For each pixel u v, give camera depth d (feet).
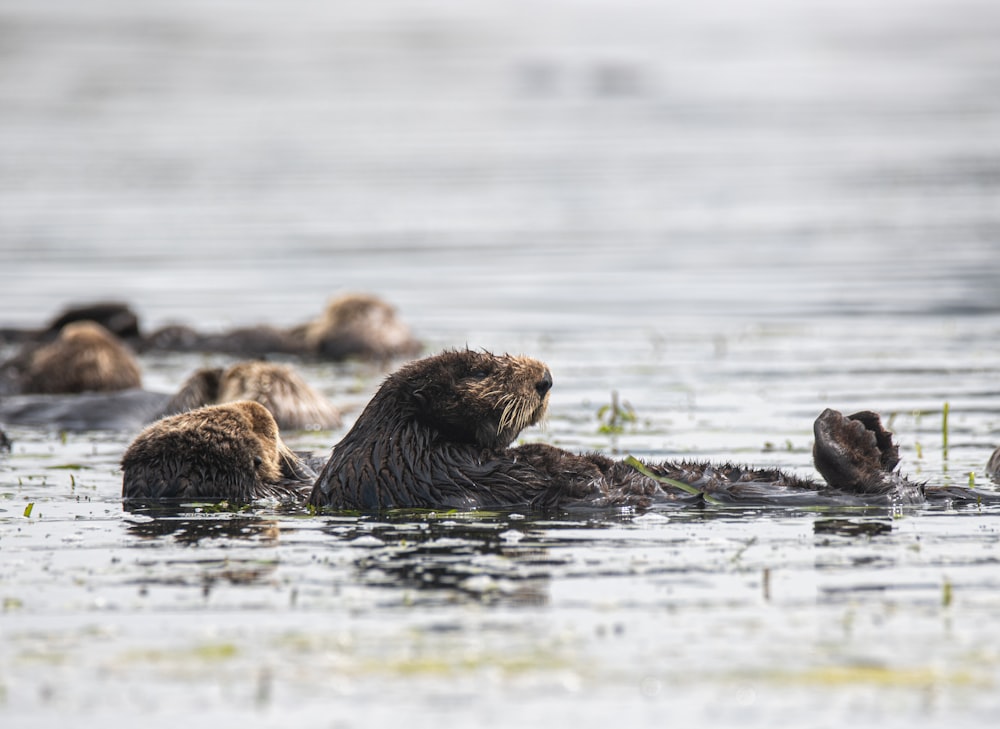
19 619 19.80
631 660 17.84
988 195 120.67
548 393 28.94
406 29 334.85
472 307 73.00
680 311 70.54
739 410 43.37
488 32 328.90
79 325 55.67
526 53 285.64
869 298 73.31
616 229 105.91
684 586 21.09
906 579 21.35
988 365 52.16
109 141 167.32
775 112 194.90
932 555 22.84
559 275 84.84
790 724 15.88
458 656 18.01
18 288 80.12
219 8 381.19
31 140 167.32
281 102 209.56
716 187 129.90
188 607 20.30
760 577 21.58
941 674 17.25
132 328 61.67
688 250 94.94
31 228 106.42
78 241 99.96
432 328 66.44
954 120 181.78
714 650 18.16
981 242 94.89
